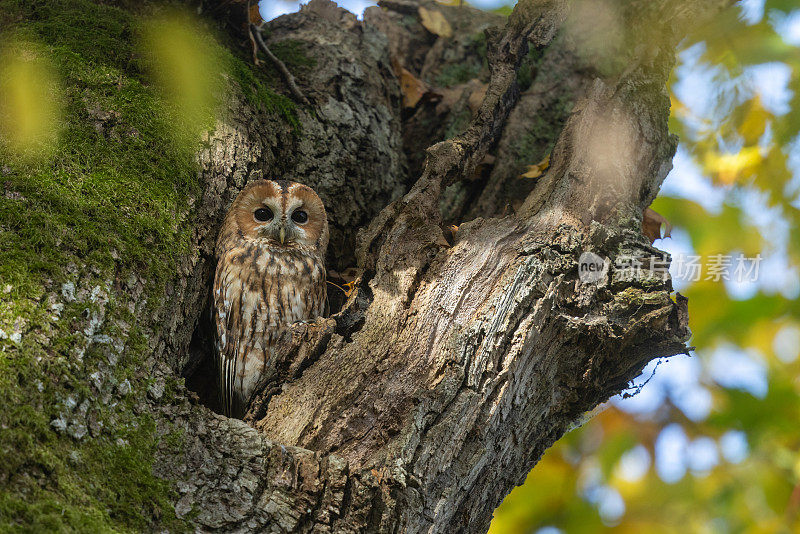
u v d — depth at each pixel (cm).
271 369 583
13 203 517
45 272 488
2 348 440
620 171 696
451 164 678
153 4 806
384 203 873
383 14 1064
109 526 419
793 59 948
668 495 1145
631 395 695
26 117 560
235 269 750
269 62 860
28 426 419
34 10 711
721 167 1022
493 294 594
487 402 557
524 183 850
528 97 906
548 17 737
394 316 589
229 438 495
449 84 1003
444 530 539
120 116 627
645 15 877
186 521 451
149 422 484
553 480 1169
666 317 614
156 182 611
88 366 470
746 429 1116
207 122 694
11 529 379
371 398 548
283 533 464
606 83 768
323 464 495
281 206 764
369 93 895
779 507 1077
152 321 547
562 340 601
